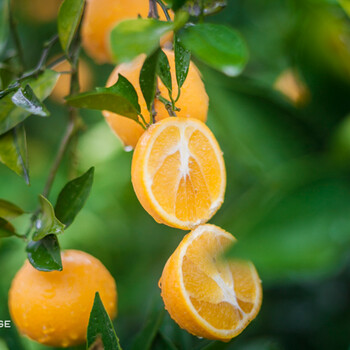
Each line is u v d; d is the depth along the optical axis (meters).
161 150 0.66
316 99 0.70
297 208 0.62
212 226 0.67
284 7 0.94
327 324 0.97
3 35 0.78
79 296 0.70
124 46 0.59
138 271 1.22
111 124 0.71
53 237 0.69
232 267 0.67
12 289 0.72
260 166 0.69
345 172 0.64
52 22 1.22
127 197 1.24
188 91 0.68
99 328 0.66
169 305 0.67
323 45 0.69
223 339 0.67
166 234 1.25
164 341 0.74
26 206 1.29
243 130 0.70
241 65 0.60
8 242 1.20
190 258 0.66
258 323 1.00
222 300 0.67
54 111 1.34
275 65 0.96
